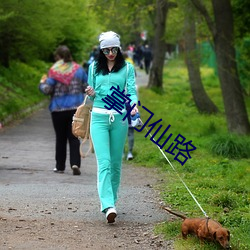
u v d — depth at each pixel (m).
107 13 56.22
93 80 16.89
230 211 17.77
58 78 24.22
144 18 78.75
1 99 46.81
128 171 26.05
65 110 24.34
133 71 16.94
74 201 19.08
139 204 18.80
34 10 44.62
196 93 57.31
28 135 37.91
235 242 14.21
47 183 22.58
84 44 75.25
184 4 46.50
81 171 25.78
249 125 38.31
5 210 17.66
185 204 18.75
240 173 24.36
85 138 17.66
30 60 62.28
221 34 37.72
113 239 15.02
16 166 26.69
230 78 37.94
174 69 114.81
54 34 52.59
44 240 14.82
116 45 16.55
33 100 54.03
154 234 15.36
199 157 29.41
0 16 40.31
